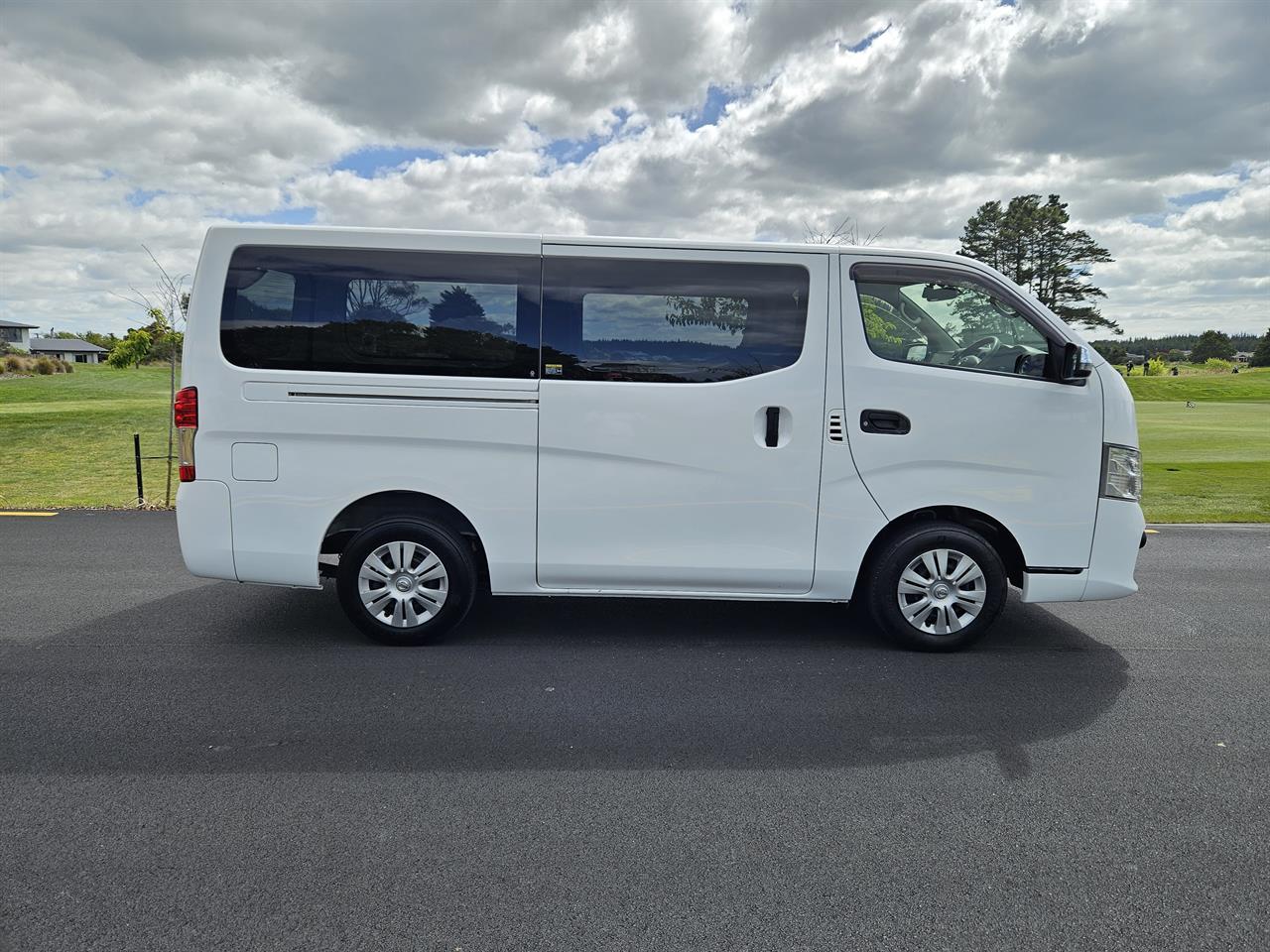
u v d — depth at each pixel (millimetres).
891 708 4023
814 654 4773
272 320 4535
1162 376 72000
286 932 2354
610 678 4371
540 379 4551
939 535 4680
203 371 4539
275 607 5582
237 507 4609
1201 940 2365
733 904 2508
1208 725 3863
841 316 4559
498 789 3199
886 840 2875
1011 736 3727
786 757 3506
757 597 4758
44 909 2439
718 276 4547
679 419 4562
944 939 2359
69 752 3455
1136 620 5566
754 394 4551
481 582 5020
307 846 2793
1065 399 4602
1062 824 2986
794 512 4629
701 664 4590
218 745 3541
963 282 4598
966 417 4570
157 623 5215
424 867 2684
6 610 5477
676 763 3441
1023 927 2414
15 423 21562
